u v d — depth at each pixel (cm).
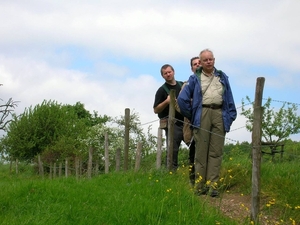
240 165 617
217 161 527
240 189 552
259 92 421
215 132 527
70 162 1717
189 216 436
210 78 530
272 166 611
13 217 451
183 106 535
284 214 454
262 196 509
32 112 2761
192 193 492
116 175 616
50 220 438
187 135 578
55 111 2786
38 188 542
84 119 3675
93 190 541
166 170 585
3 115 1967
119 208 459
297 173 571
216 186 523
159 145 616
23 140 2681
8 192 537
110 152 1625
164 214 445
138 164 647
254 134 425
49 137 2720
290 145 895
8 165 2877
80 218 445
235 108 538
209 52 522
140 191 516
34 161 2298
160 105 616
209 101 525
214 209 458
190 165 576
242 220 441
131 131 960
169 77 620
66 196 516
